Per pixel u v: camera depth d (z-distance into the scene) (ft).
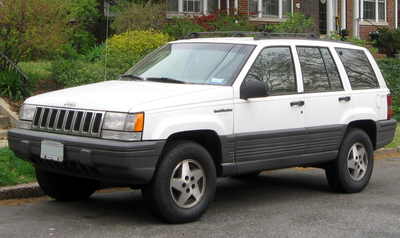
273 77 20.93
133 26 51.55
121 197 22.68
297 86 21.67
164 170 17.38
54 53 40.81
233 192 24.49
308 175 28.99
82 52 54.60
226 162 19.25
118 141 16.65
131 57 41.93
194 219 18.42
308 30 54.75
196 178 18.43
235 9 61.93
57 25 36.99
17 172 22.91
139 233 17.22
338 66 23.76
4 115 34.19
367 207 21.61
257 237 17.17
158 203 17.42
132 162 16.40
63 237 16.67
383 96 25.66
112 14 58.08
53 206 20.71
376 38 80.94
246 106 19.66
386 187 25.76
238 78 19.66
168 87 19.15
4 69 37.58
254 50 20.57
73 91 19.51
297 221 19.26
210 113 18.54
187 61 21.22
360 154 24.45
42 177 20.51
